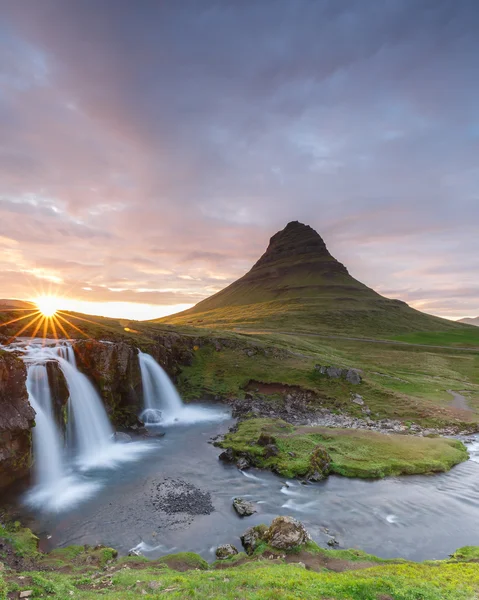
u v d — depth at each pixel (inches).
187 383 3053.6
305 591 601.9
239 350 3718.0
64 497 1325.0
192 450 1843.0
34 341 2501.2
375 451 1761.8
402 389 3127.5
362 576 733.3
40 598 571.5
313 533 1104.2
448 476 1560.0
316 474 1513.3
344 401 2726.4
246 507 1240.8
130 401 2356.1
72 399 1903.3
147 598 584.1
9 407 1343.5
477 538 1093.1
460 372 4266.7
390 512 1246.9
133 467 1625.2
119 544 1032.2
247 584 650.2
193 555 922.7
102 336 2999.5
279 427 2078.0
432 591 633.6
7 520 1143.6
